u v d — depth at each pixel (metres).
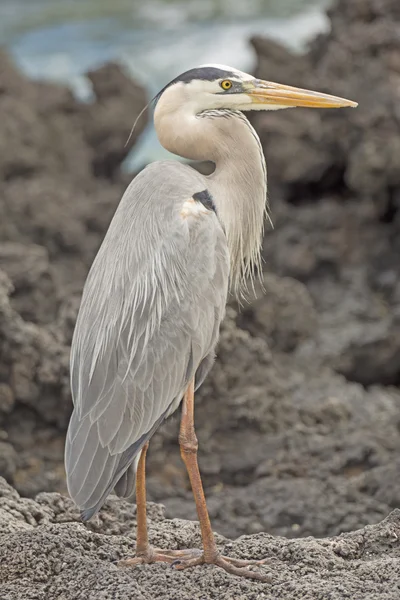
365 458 13.02
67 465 7.70
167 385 7.84
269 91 8.62
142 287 7.79
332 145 19.70
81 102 22.45
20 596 7.45
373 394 15.80
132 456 7.73
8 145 19.81
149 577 7.58
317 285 18.94
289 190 20.23
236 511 12.17
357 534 8.37
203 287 7.90
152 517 9.34
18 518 8.93
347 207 19.52
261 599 7.30
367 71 19.41
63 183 20.58
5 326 13.12
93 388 7.76
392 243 19.27
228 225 8.46
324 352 16.64
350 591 7.27
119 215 8.17
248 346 13.94
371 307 18.11
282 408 13.95
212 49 36.53
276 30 37.66
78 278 18.30
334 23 21.45
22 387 13.10
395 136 18.58
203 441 13.26
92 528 9.05
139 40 38.00
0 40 38.69
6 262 15.84
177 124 8.55
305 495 12.26
